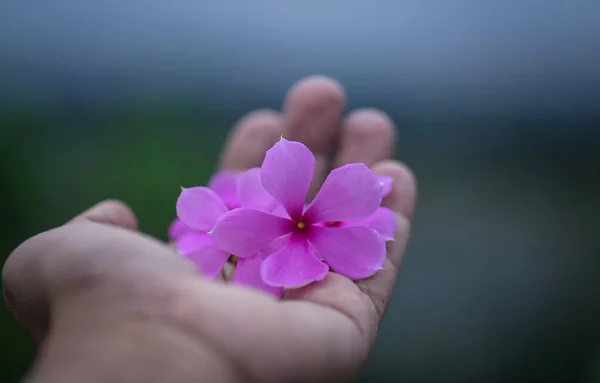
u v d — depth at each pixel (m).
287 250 0.16
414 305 0.28
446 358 0.27
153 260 0.15
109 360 0.14
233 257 0.17
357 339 0.15
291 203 0.17
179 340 0.14
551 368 0.26
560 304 0.28
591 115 0.34
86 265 0.15
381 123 0.22
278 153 0.16
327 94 0.22
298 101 0.22
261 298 0.14
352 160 0.22
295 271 0.16
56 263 0.15
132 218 0.18
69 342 0.14
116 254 0.15
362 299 0.15
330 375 0.14
